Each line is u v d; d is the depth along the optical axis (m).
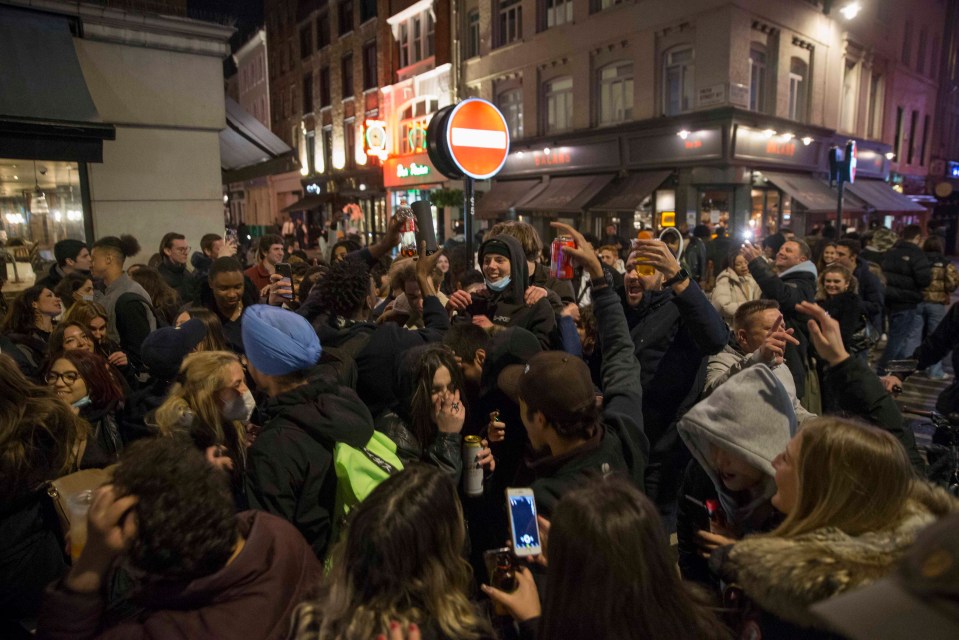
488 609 1.67
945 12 23.69
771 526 1.60
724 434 1.61
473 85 18.92
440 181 19.77
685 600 1.08
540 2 16.31
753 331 2.71
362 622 1.12
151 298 4.48
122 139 7.18
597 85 15.26
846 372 1.86
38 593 1.90
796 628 1.05
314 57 27.27
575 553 1.05
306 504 1.83
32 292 3.73
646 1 13.52
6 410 1.89
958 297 13.23
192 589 1.20
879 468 1.15
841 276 4.55
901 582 0.54
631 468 1.77
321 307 2.87
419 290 3.49
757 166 13.62
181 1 7.30
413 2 20.77
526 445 2.12
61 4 6.45
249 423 2.52
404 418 2.25
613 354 2.25
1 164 6.38
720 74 12.39
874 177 19.45
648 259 2.33
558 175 16.61
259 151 9.38
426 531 1.18
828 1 15.25
